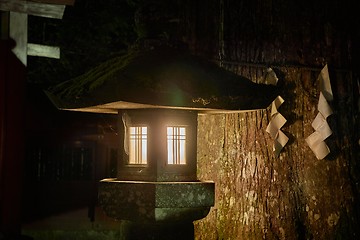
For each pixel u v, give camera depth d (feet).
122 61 15.98
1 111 23.81
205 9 20.47
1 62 24.03
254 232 19.94
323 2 21.52
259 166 20.27
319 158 20.57
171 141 16.19
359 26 22.18
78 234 45.80
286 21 20.89
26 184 60.95
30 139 61.62
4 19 24.75
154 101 14.17
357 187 21.16
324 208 20.45
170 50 16.56
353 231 20.56
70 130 63.10
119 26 44.19
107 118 62.95
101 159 63.82
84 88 14.79
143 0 17.43
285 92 20.48
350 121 21.53
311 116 20.67
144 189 15.24
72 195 62.95
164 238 16.17
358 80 21.85
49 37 45.50
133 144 16.49
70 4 23.52
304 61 20.92
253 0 20.76
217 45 20.34
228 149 20.76
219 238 20.56
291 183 20.24
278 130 20.20
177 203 15.33
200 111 16.78
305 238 19.98
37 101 63.10
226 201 20.62
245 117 20.61
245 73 20.27
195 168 16.67
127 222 16.72
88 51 45.70
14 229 23.75
